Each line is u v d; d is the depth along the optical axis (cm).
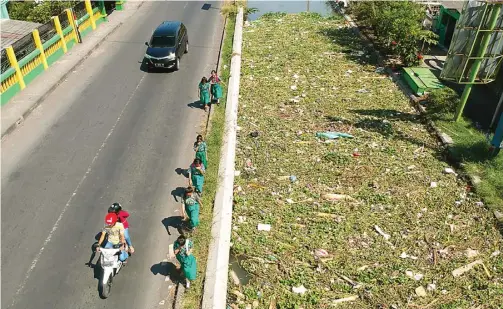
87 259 1038
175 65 2100
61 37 2233
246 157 1455
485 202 1204
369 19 2678
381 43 2473
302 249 1076
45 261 1032
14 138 1534
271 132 1606
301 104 1823
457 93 1844
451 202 1220
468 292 938
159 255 1048
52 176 1328
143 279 984
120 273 998
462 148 1435
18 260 1034
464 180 1307
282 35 2767
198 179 1202
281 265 1029
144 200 1230
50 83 1922
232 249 1080
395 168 1374
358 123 1656
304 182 1324
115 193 1255
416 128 1623
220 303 919
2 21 2092
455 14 2244
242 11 3088
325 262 1031
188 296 934
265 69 2206
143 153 1448
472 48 1438
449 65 1516
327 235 1114
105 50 2397
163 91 1906
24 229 1123
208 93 1689
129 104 1783
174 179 1320
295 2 3850
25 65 1894
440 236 1099
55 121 1645
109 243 942
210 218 1153
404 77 2022
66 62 2156
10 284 972
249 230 1138
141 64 2214
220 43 2536
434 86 1848
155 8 3269
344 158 1423
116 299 935
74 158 1417
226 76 2047
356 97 1891
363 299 934
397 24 2119
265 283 983
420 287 955
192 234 1096
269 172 1374
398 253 1053
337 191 1279
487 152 1402
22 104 1728
